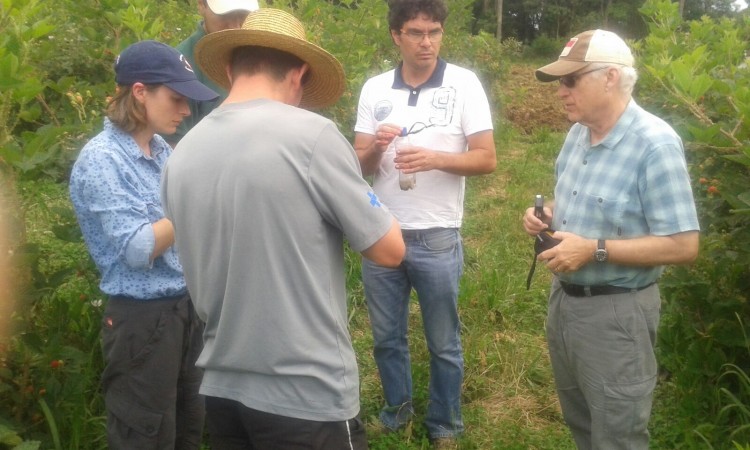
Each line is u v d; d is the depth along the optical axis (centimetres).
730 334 402
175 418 313
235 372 230
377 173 373
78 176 284
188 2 963
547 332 321
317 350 223
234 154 218
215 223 221
